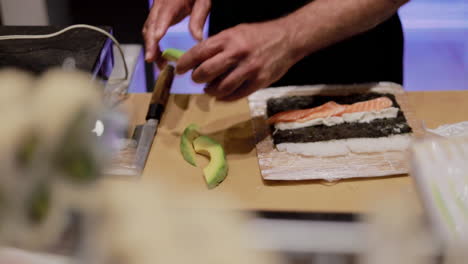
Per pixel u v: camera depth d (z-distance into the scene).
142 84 2.05
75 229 0.35
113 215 0.36
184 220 0.38
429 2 2.50
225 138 1.11
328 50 1.34
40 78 0.35
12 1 2.10
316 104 1.17
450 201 0.53
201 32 1.11
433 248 0.46
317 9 1.04
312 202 0.93
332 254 0.44
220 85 1.00
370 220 0.48
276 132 1.09
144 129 1.09
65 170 0.33
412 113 1.13
